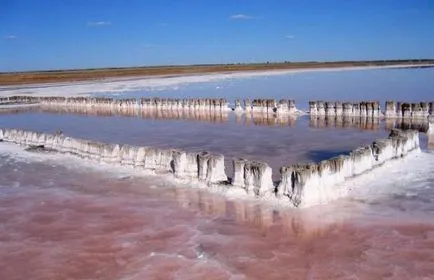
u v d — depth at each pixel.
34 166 18.58
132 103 42.19
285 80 76.81
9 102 48.03
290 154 19.08
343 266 9.20
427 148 19.08
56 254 10.23
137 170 17.03
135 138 24.75
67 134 27.22
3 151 21.81
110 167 17.78
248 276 8.98
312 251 9.89
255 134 24.70
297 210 12.18
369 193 13.30
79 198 14.15
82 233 11.35
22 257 10.15
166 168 16.41
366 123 27.59
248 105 36.41
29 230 11.64
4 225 12.02
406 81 62.50
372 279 8.69
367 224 11.11
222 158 14.59
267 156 18.77
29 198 14.27
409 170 15.41
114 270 9.42
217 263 9.55
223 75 100.56
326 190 12.82
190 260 9.72
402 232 10.61
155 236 11.02
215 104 37.72
